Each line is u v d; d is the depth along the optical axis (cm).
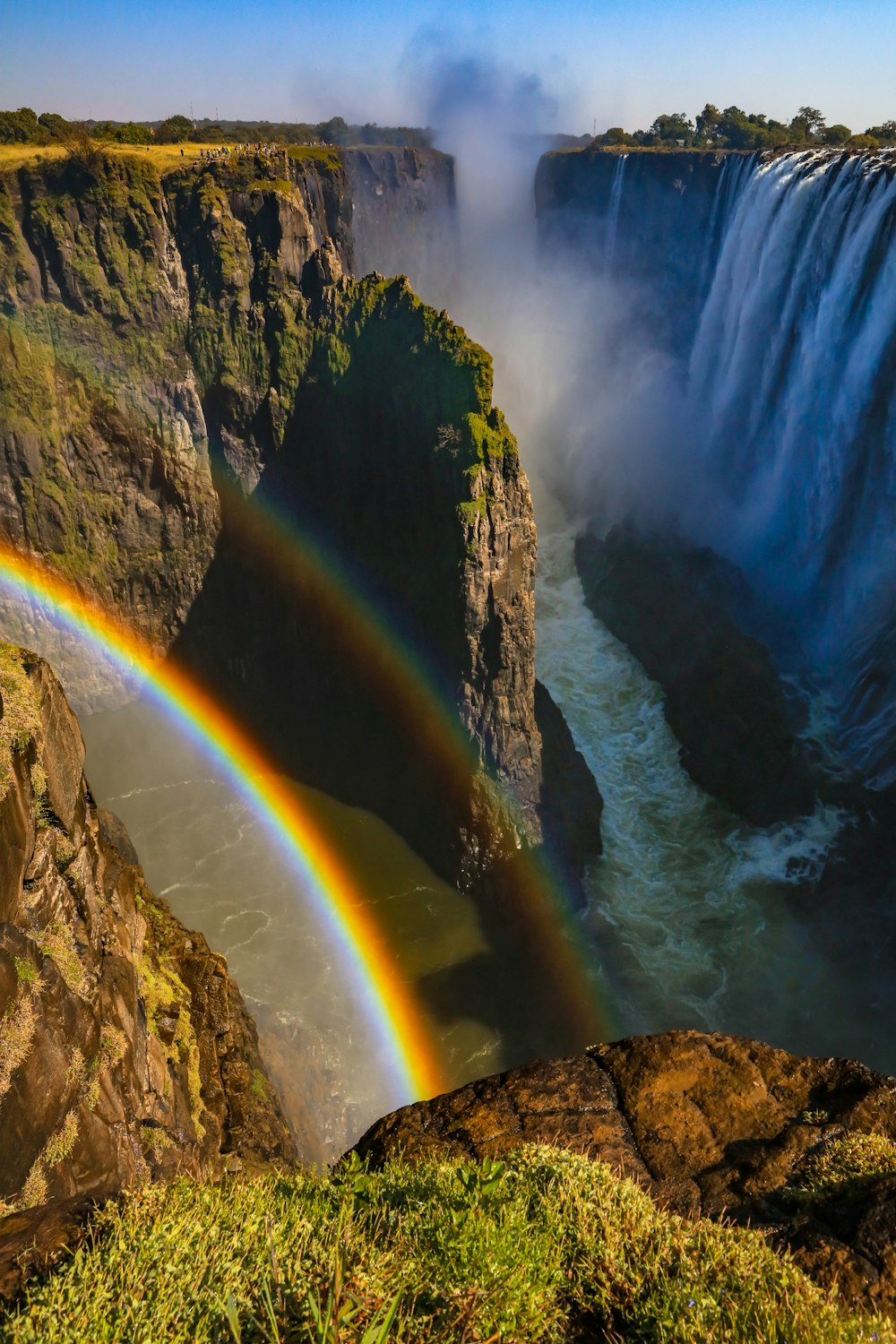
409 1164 711
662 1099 761
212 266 6362
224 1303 455
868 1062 4031
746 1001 4441
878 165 5069
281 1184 668
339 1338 433
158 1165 1534
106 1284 481
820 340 5594
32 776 1449
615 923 4966
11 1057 1142
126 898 2077
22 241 6297
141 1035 1761
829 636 5784
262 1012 4400
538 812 5294
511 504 4988
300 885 5353
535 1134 742
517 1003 4606
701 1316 488
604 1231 574
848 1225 590
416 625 5862
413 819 5756
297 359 6350
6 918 1295
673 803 5562
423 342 5416
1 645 1553
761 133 10719
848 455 5469
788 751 5306
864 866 4694
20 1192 1102
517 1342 490
